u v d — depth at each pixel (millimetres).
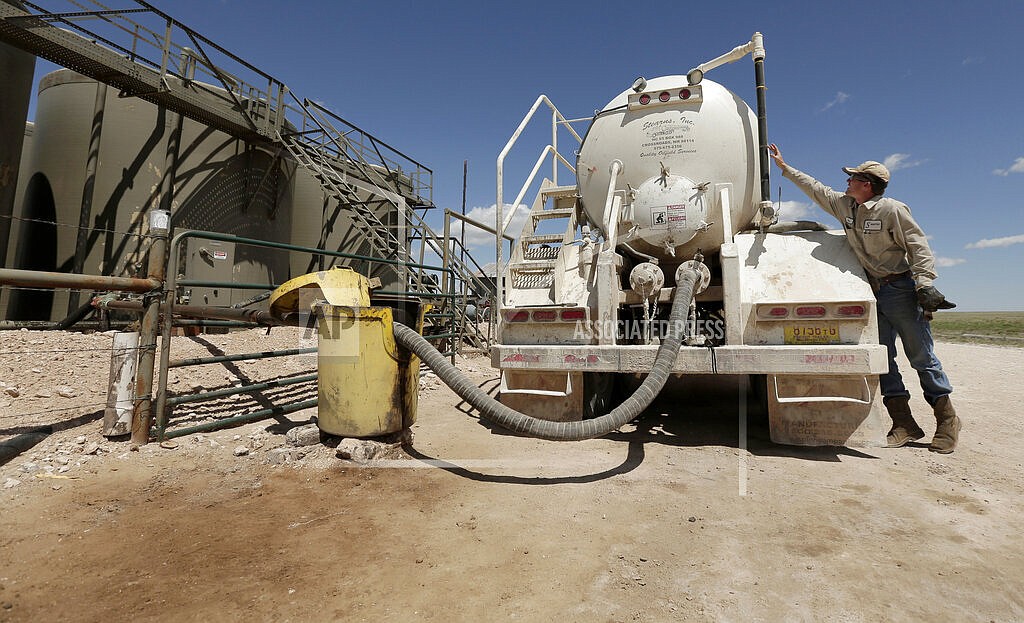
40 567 2062
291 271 13273
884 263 3869
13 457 3305
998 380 7484
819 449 3857
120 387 3734
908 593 1907
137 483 3029
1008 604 1833
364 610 1799
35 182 9258
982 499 2836
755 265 4148
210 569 2066
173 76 8750
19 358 5410
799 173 4352
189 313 5180
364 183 13820
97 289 3434
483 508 2746
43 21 6895
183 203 9492
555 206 6098
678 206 4469
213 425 4059
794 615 1774
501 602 1854
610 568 2100
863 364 3490
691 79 4547
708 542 2338
